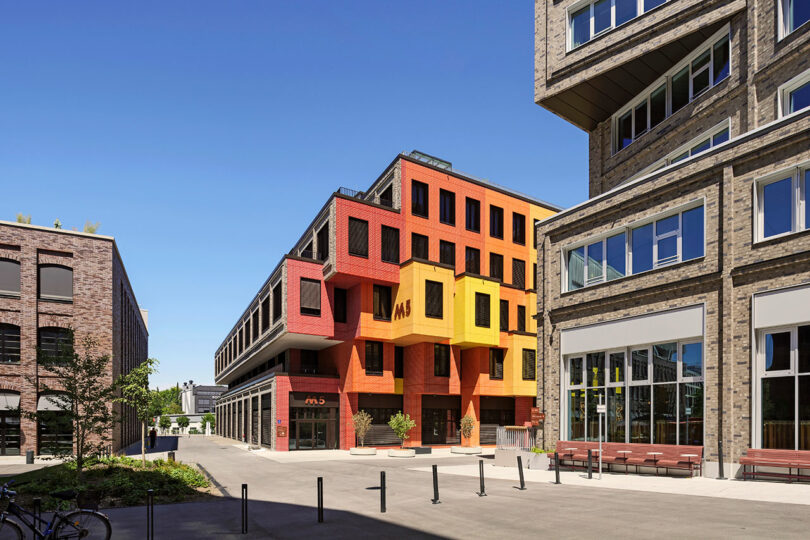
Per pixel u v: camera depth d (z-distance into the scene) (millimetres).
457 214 41312
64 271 33500
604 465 18812
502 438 24438
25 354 31531
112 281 34844
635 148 24828
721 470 15328
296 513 12570
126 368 45031
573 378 21406
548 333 22500
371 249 36438
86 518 9453
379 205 37375
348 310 38250
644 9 22125
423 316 35625
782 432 14234
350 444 36906
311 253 42750
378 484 17422
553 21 25906
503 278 43625
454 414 40844
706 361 16234
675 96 22766
